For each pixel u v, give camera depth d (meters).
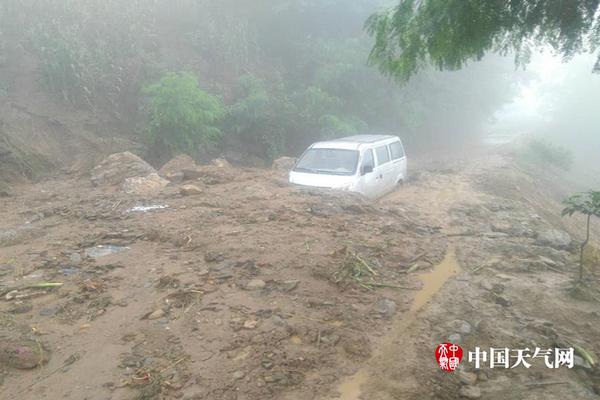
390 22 5.93
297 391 3.67
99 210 8.89
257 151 20.56
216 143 19.03
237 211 8.63
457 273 6.27
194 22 25.80
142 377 3.76
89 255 6.50
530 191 16.16
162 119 16.14
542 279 6.02
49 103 16.48
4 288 5.28
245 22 27.53
